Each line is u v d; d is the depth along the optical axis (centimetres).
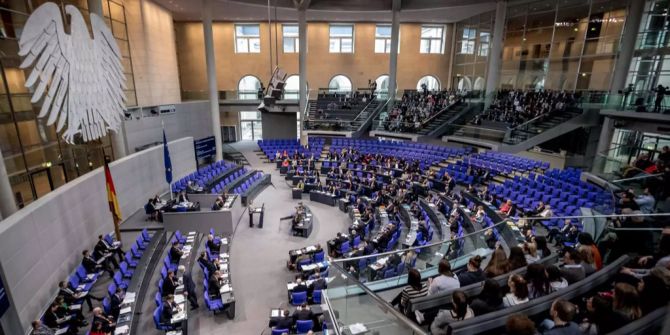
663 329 138
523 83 2434
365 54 3084
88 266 1016
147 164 1686
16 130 1089
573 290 398
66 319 813
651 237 590
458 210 1420
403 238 1378
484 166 2030
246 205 1761
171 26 2362
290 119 3145
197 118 2567
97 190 1267
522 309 353
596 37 1994
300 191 1916
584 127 1998
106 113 1428
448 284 438
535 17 2300
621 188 1193
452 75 3158
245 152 2886
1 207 952
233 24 2995
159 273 1126
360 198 1725
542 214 1202
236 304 1006
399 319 362
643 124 1605
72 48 1184
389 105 2680
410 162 2194
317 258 1185
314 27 3022
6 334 649
